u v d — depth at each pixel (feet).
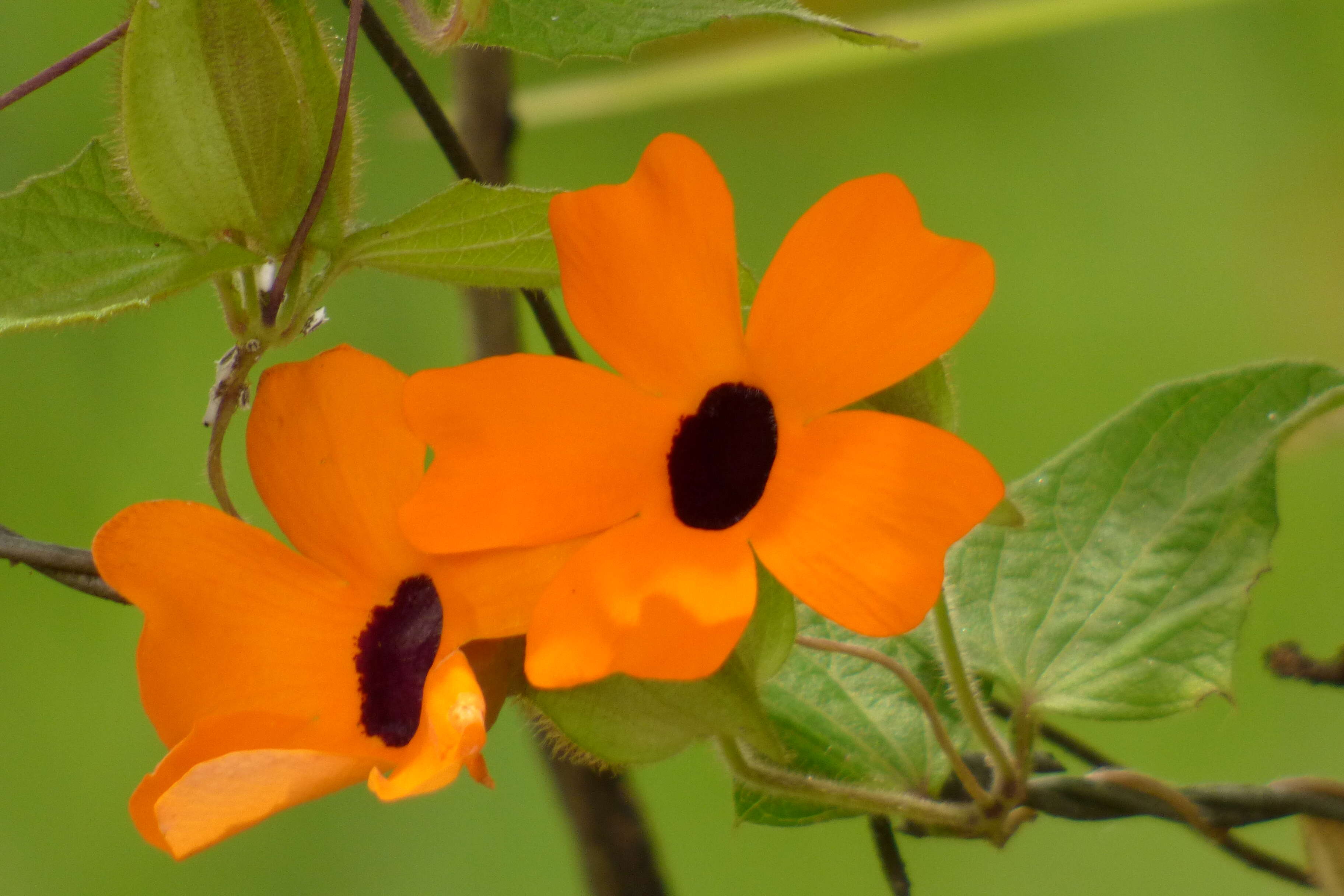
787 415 1.36
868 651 1.48
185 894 3.28
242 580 1.38
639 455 1.37
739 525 1.36
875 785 1.50
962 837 1.49
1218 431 1.51
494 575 1.37
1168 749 3.22
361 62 3.52
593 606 1.34
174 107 1.39
